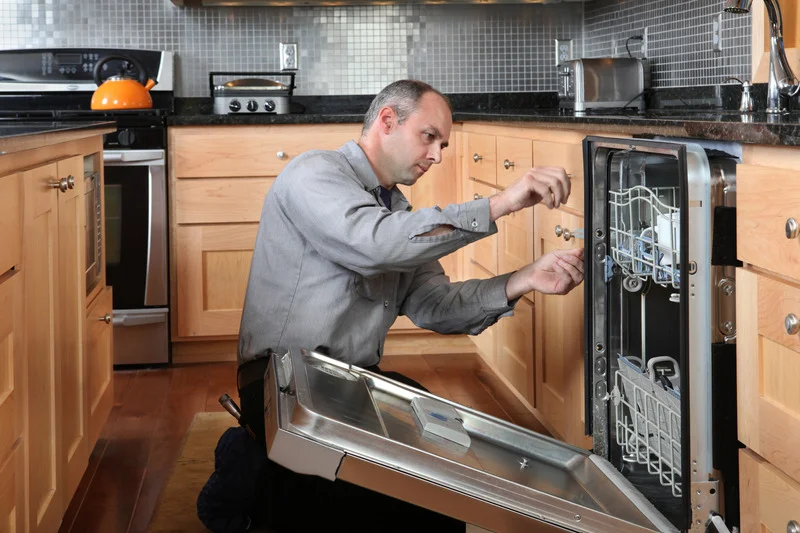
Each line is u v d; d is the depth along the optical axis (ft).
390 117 6.57
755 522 4.91
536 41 14.73
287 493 6.76
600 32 14.15
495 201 5.74
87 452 7.81
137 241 12.35
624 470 5.90
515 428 5.73
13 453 5.34
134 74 13.76
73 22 14.02
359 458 4.54
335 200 6.01
